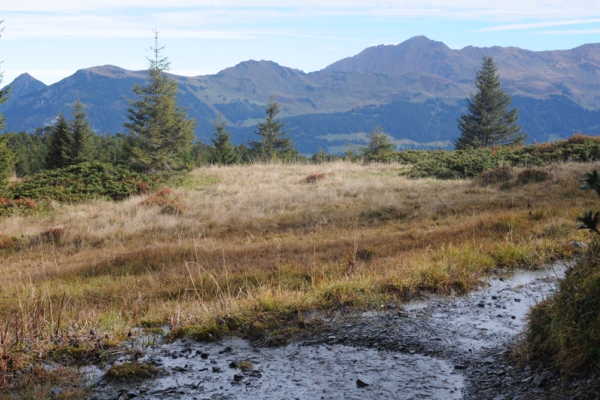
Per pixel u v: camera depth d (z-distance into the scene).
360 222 15.70
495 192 18.08
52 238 15.40
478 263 8.62
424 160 28.09
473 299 6.96
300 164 33.91
